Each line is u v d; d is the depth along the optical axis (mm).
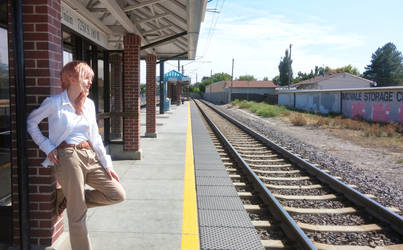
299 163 8203
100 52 8047
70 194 2686
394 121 19625
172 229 3990
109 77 8219
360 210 5105
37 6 2949
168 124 16797
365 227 4457
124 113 7953
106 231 3922
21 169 2891
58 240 3207
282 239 4078
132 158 8070
